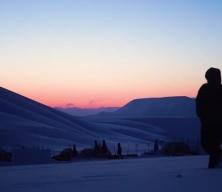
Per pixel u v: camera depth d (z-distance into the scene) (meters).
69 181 6.34
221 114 8.51
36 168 10.55
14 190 5.41
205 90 8.62
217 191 4.71
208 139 8.61
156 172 7.57
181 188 5.04
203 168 8.54
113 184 5.72
